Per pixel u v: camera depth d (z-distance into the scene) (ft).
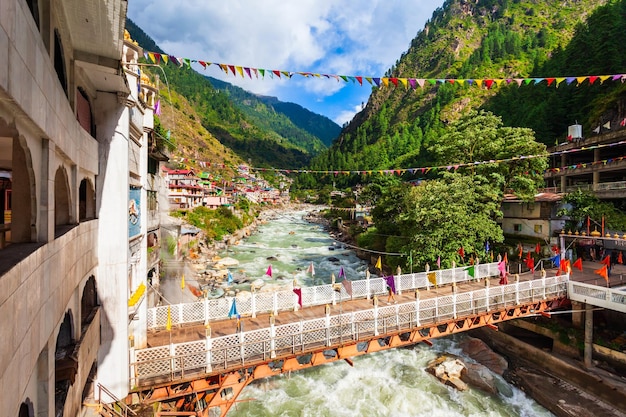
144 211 42.83
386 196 131.95
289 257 146.30
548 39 485.56
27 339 13.66
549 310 63.77
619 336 58.59
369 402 52.90
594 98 144.15
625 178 116.88
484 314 54.34
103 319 32.40
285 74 32.94
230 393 52.08
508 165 89.66
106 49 26.86
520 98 245.65
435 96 522.47
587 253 91.35
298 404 52.03
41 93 15.03
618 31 169.68
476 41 654.94
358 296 59.52
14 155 15.16
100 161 32.63
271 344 40.04
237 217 219.61
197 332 44.60
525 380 57.93
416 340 50.03
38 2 18.94
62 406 20.85
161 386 34.65
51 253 17.26
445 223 75.51
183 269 85.15
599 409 49.65
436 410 51.47
